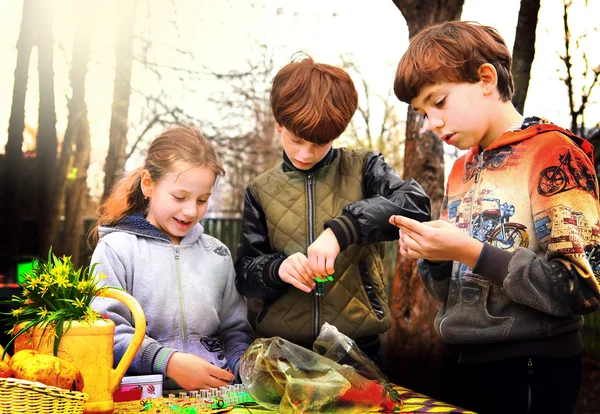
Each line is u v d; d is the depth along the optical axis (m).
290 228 1.75
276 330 1.74
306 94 1.55
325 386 1.18
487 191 1.42
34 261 1.27
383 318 1.77
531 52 3.70
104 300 1.55
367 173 1.79
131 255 1.66
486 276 1.30
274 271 1.61
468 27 1.42
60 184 7.88
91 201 8.40
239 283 1.75
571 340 1.37
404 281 3.73
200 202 1.67
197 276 1.72
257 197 1.82
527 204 1.36
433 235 1.30
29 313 1.18
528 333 1.35
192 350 1.65
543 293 1.26
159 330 1.64
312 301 1.72
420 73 1.39
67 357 1.14
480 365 1.44
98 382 1.16
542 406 1.35
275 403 1.24
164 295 1.65
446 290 1.55
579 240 1.25
